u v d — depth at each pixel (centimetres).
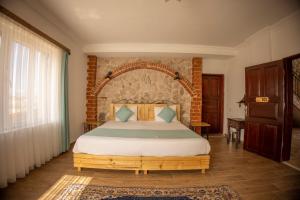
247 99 387
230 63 510
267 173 272
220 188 226
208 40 410
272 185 235
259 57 377
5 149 212
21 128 237
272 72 330
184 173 270
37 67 275
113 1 250
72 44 401
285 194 214
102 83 486
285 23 309
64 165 289
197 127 488
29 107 254
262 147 348
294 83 482
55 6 263
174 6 261
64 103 346
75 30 357
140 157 261
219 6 260
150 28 344
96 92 486
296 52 291
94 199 197
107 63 496
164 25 329
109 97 493
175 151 264
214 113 545
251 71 378
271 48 344
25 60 246
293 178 256
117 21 314
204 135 529
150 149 262
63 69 345
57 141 329
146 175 261
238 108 468
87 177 250
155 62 495
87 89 485
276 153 319
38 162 275
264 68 346
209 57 498
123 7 266
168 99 495
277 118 320
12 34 222
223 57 494
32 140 264
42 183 229
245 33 365
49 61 306
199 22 315
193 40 411
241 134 457
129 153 262
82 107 464
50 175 252
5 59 211
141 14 287
